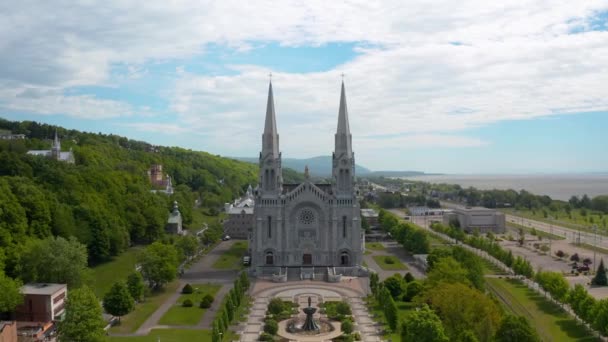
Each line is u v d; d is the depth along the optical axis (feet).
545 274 534.37
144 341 399.03
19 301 413.59
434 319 323.37
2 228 493.36
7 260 468.75
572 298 464.24
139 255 569.23
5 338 356.59
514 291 576.61
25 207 556.92
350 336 412.98
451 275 460.55
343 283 619.26
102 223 648.38
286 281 630.74
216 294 559.38
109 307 435.53
